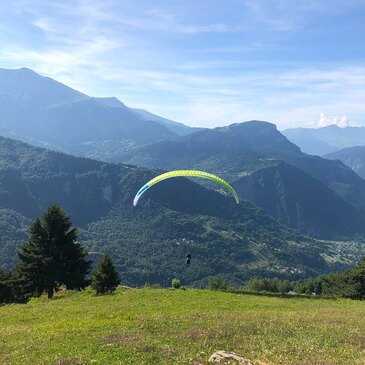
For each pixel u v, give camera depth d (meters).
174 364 17.28
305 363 17.66
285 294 53.53
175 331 23.94
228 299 43.47
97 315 31.45
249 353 19.31
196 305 37.72
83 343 21.17
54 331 25.38
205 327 24.95
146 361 17.70
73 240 58.12
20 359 19.08
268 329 24.56
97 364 17.38
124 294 46.75
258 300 44.28
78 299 44.72
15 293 57.19
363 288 60.81
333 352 19.88
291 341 21.73
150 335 22.84
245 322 26.88
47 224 56.75
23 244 57.75
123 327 25.20
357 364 17.84
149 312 32.78
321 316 31.91
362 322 28.80
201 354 18.83
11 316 35.09
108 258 55.56
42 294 62.25
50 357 18.84
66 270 56.28
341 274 75.88
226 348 20.20
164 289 52.56
